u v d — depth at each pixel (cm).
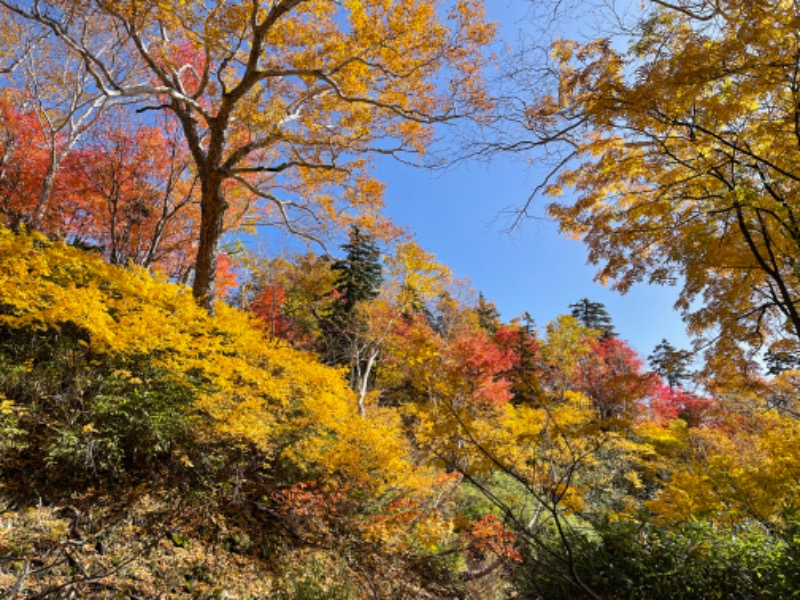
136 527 432
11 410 408
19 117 1112
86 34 1077
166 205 1159
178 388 553
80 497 430
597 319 3334
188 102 880
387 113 1064
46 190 1012
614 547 411
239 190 1387
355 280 1967
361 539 600
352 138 1046
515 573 443
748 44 299
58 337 537
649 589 365
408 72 927
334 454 645
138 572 386
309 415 675
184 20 869
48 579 336
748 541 398
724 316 471
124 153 1127
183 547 443
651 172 439
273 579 459
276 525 559
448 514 728
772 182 388
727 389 504
